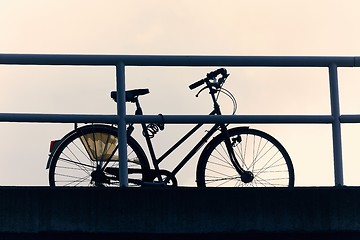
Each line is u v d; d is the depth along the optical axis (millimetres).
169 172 12570
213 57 11500
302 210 10773
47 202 10547
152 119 11359
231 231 10664
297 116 11500
